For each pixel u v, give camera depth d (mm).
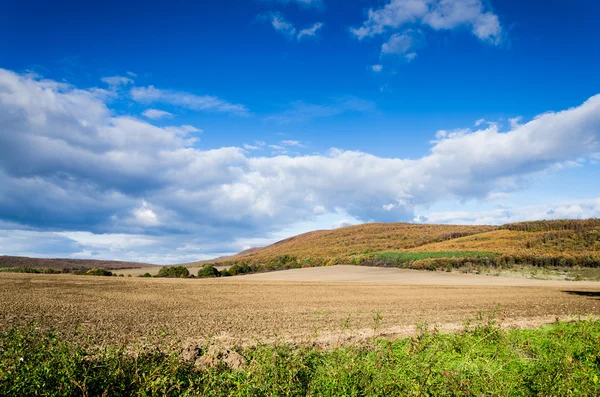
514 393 7887
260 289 36375
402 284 46500
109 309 19438
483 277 62531
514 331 14016
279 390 7137
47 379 6379
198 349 9898
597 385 8031
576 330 13578
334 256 113875
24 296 23500
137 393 6508
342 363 8523
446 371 8320
